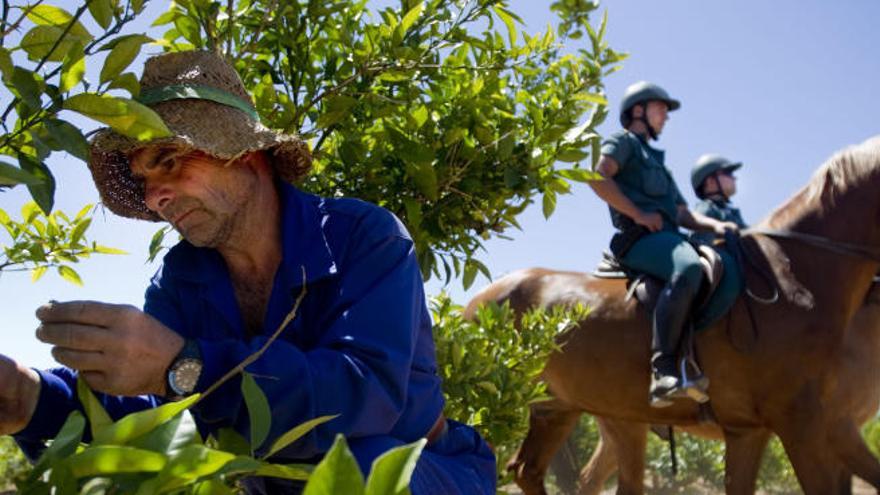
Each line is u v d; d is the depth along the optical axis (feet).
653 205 18.61
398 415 5.28
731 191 24.82
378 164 8.87
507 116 9.09
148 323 4.50
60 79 4.42
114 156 6.54
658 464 46.52
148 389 4.57
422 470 5.68
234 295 6.17
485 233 9.39
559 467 40.04
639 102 19.03
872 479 17.30
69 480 3.36
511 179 8.77
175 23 8.10
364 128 8.98
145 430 3.67
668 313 17.57
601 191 18.28
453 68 8.91
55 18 4.99
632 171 18.71
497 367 10.46
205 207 5.75
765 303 17.46
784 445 17.44
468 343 10.50
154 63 5.86
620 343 19.11
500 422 10.36
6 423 5.64
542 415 22.18
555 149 9.15
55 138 4.37
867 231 17.43
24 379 5.65
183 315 6.31
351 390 5.01
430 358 6.02
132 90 4.66
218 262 6.22
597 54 9.22
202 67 5.83
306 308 5.80
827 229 17.61
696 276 17.54
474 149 8.98
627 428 21.77
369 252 5.75
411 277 5.76
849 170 17.65
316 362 4.94
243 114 5.85
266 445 4.94
